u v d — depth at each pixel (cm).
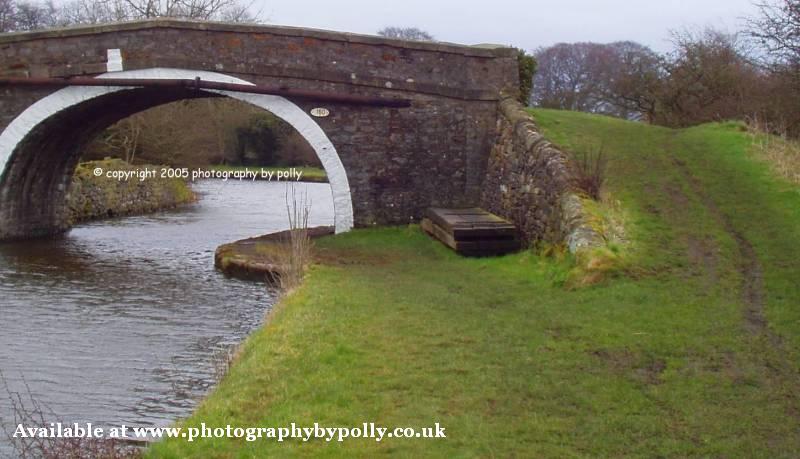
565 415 602
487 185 1645
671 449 541
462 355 746
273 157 4850
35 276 1479
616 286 933
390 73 1667
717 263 975
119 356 960
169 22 1672
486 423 590
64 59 1712
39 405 790
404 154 1686
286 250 1464
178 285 1395
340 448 556
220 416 620
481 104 1677
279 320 898
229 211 2948
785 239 1019
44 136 1836
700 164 1361
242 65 1672
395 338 805
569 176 1216
